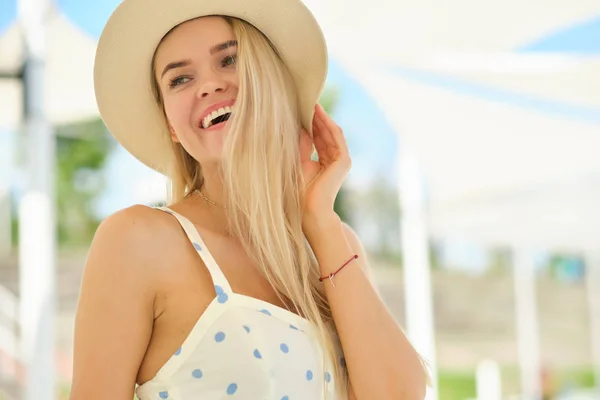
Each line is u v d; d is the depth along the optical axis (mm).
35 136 3760
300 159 1649
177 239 1421
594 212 7777
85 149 13141
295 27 1627
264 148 1530
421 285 5668
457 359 14164
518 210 7715
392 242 15812
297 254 1549
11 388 5730
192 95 1545
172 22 1570
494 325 15281
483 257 17734
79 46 4027
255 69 1560
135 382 1346
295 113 1671
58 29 3926
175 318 1357
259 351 1338
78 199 13109
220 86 1538
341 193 15539
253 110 1536
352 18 4027
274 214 1510
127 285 1319
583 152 5965
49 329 3635
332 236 1534
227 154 1501
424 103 5145
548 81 4781
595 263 12367
